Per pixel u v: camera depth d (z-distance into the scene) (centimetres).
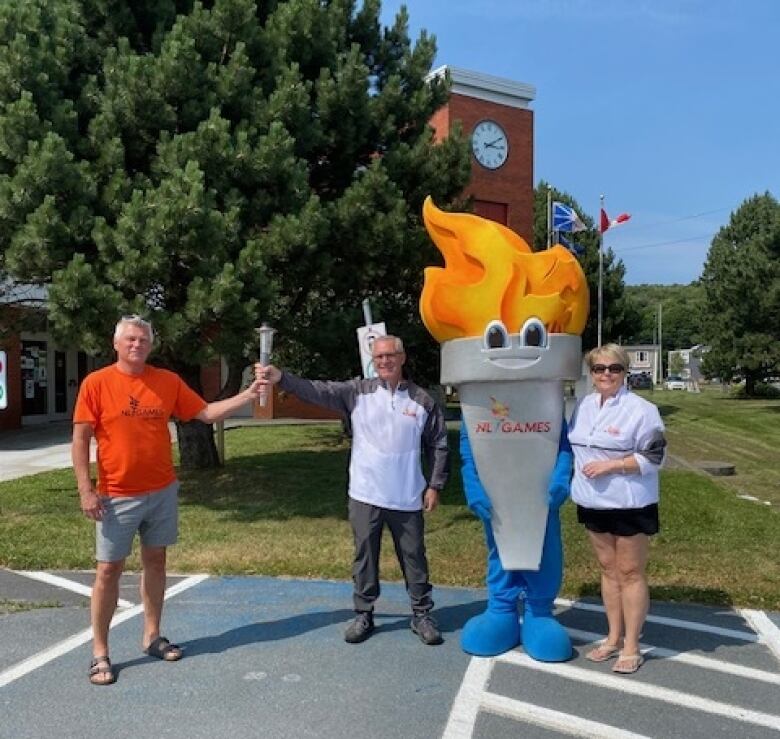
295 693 398
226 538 737
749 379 3597
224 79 812
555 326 427
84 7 880
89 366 2184
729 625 502
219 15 836
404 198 930
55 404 2038
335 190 965
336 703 387
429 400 466
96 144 790
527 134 2514
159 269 712
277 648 459
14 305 977
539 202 3334
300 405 2216
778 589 573
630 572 420
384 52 1041
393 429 459
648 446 409
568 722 367
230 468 1164
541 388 430
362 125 915
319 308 975
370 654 450
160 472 423
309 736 354
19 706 385
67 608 538
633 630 422
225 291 702
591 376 426
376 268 888
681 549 688
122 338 412
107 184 770
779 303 2764
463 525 780
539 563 438
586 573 614
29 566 648
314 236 789
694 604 545
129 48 829
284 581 602
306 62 910
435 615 521
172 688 404
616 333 3319
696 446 1592
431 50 1032
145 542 431
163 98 788
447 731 359
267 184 802
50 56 786
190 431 1143
